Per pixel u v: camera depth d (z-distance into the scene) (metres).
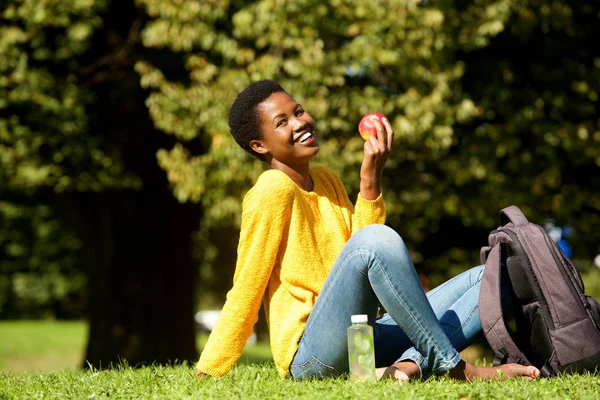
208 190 12.91
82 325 37.22
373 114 4.83
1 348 26.73
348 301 4.25
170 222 15.62
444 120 12.78
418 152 13.88
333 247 4.57
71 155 14.11
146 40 12.80
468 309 4.62
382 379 4.23
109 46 14.41
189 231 15.96
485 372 4.39
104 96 14.57
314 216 4.58
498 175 13.91
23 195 18.67
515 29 13.54
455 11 12.91
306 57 12.32
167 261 15.60
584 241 16.11
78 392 4.62
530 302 4.57
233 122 4.82
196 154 14.80
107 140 14.79
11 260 41.44
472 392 3.98
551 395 3.98
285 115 4.66
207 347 4.52
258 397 4.10
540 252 4.55
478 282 4.73
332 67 12.53
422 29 12.47
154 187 15.32
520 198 14.06
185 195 12.79
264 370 5.45
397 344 4.61
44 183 13.95
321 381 4.35
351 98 12.71
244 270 4.41
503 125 13.93
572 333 4.46
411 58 12.62
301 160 4.66
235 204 12.83
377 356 4.64
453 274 16.56
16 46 13.52
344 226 4.67
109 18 14.36
